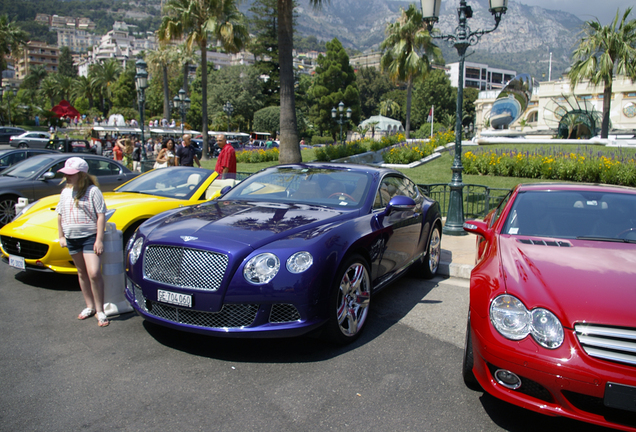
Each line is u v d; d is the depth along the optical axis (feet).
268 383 9.72
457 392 9.55
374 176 15.29
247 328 10.20
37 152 41.55
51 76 324.39
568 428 8.40
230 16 80.79
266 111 194.39
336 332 11.19
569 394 7.43
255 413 8.56
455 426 8.33
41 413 8.41
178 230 11.43
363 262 12.26
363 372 10.34
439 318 14.10
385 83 320.70
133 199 18.31
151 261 11.14
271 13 193.16
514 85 123.65
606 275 8.63
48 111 212.43
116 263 13.69
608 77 79.30
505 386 8.02
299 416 8.50
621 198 12.39
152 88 268.00
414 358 11.14
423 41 102.37
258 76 221.66
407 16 104.99
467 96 296.92
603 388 7.11
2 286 16.44
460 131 26.40
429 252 18.37
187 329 10.50
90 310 13.48
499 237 11.34
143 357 10.85
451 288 17.60
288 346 11.68
